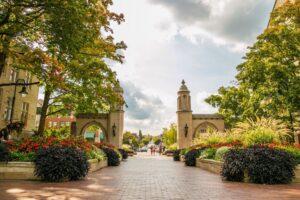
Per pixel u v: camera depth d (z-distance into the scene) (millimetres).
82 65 15055
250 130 15234
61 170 9586
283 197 7137
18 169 9984
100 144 20375
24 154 10633
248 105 22500
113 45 16672
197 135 33125
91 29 12570
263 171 9984
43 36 12531
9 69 23906
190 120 33312
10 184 8812
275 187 9133
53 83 12359
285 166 10242
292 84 17438
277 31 17953
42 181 9602
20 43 12383
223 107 34625
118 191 7840
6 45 10625
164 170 15984
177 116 34062
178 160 28750
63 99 21797
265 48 18672
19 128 16922
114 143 31734
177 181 10531
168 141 61375
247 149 10875
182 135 33062
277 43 18312
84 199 6539
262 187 9102
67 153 9969
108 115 32438
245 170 10398
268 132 14047
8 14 11102
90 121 32250
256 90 19906
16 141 12023
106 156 19250
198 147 21062
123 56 17047
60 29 10836
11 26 11320
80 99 21609
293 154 11383
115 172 14273
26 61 10922
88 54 16484
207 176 12586
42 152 9758
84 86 18797
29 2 10641
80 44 11922
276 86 18531
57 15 10477
